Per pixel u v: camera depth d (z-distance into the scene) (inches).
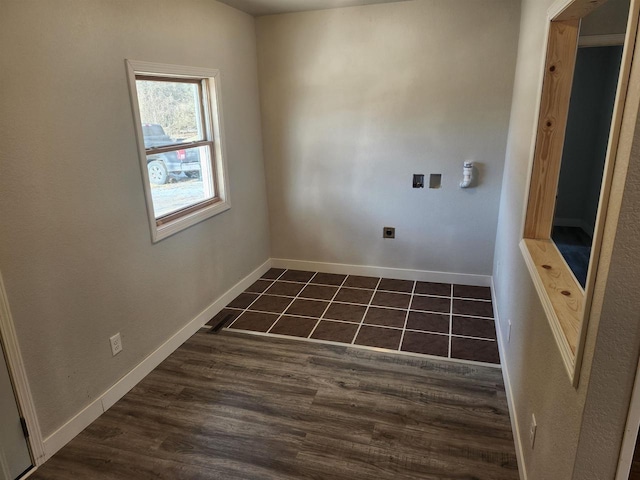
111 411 96.4
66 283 84.9
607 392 41.3
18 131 73.2
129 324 102.7
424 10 136.6
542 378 64.5
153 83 110.7
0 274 72.2
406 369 109.3
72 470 81.0
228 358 116.2
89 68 86.1
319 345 121.4
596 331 40.3
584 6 65.4
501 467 79.2
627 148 36.0
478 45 134.9
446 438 86.3
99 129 89.5
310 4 137.3
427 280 163.6
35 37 75.0
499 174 144.7
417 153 150.4
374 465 80.4
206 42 124.6
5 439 76.2
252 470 80.1
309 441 86.6
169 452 84.7
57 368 84.5
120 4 92.6
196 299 129.6
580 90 166.4
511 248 107.3
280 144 163.8
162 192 116.3
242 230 154.3
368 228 164.6
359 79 148.7
